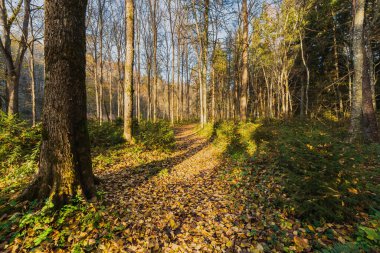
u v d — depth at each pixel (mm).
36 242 2854
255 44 20891
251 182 5570
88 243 3033
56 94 3830
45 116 3881
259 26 18938
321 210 3412
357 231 3006
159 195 5105
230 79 30453
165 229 3623
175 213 4172
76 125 4090
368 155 5723
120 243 3123
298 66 22688
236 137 10438
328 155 3775
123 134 10711
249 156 7664
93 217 3541
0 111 8047
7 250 2777
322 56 21562
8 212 3426
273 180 5277
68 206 3605
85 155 4238
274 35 19219
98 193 4371
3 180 5125
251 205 4332
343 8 15547
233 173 6508
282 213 3842
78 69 4047
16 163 6418
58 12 3721
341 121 13859
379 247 2557
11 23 10375
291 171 4117
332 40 18812
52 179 3824
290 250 2889
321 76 21500
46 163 3848
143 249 3080
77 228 3281
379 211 3107
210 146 11680
